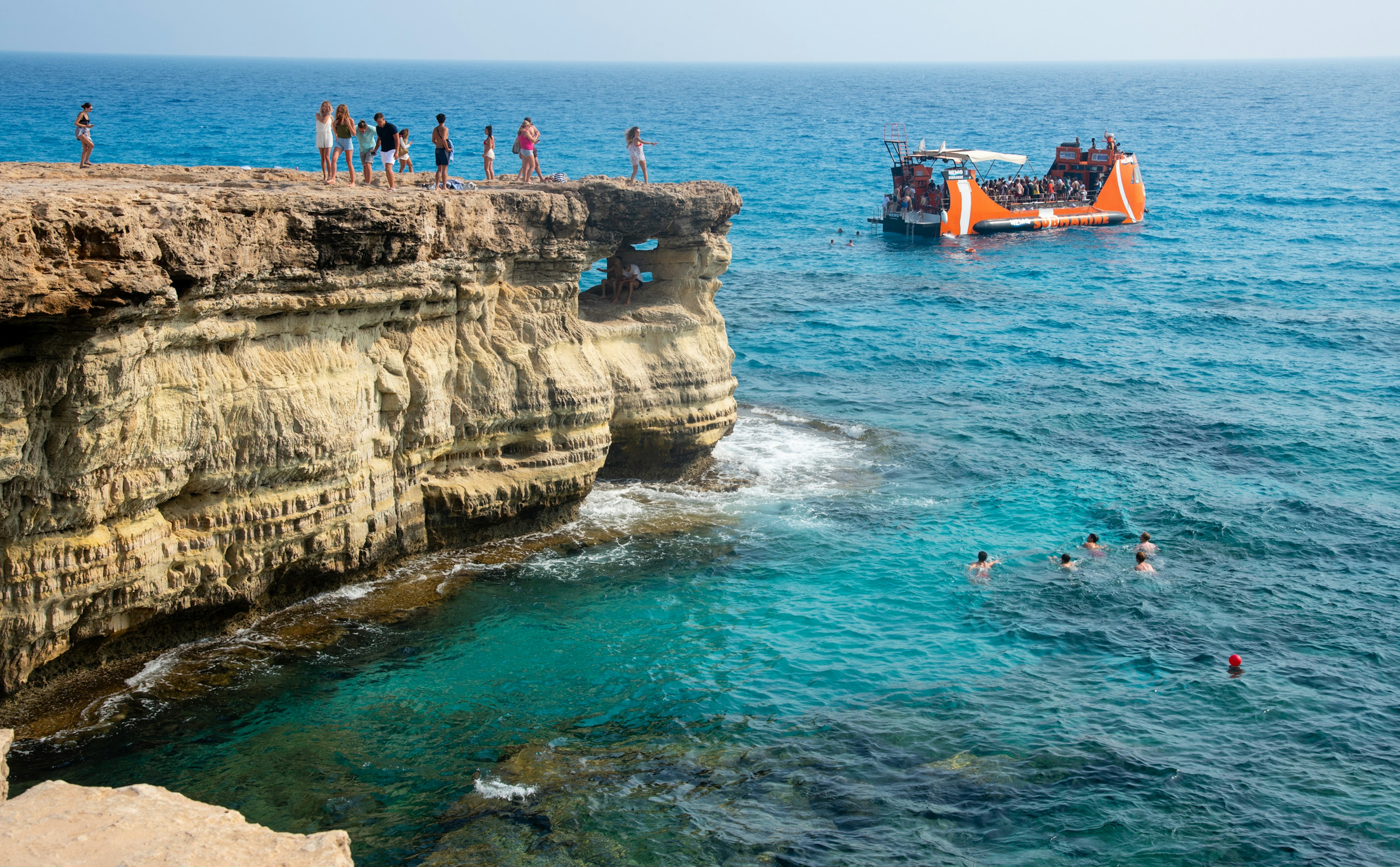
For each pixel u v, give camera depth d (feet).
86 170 82.89
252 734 58.59
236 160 316.40
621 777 55.93
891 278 206.18
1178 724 62.08
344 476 70.69
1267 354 148.66
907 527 89.40
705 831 51.75
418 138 441.27
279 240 62.85
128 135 387.55
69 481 55.67
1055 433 114.93
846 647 70.28
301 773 55.47
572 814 52.70
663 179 338.34
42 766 54.65
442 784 55.01
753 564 81.92
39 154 310.24
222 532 64.69
